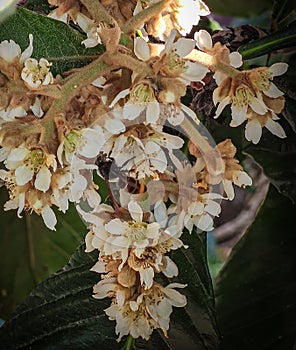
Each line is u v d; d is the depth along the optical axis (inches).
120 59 7.5
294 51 10.6
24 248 13.8
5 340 10.5
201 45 8.3
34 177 7.9
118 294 8.6
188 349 10.2
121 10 8.4
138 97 7.5
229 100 8.5
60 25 8.5
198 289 10.0
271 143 11.4
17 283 13.9
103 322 10.5
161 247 8.4
